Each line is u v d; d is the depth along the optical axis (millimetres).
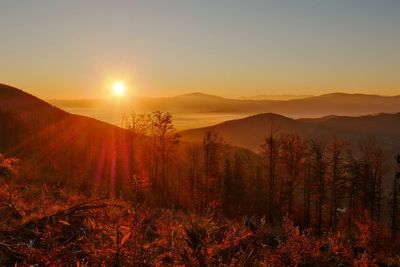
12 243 7664
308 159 46375
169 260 7801
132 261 6594
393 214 38750
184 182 52031
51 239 7109
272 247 10578
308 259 9641
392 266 12539
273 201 49250
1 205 10289
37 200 12938
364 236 19672
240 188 50469
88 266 6762
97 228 8195
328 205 49125
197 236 7113
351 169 43844
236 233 10477
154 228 10125
